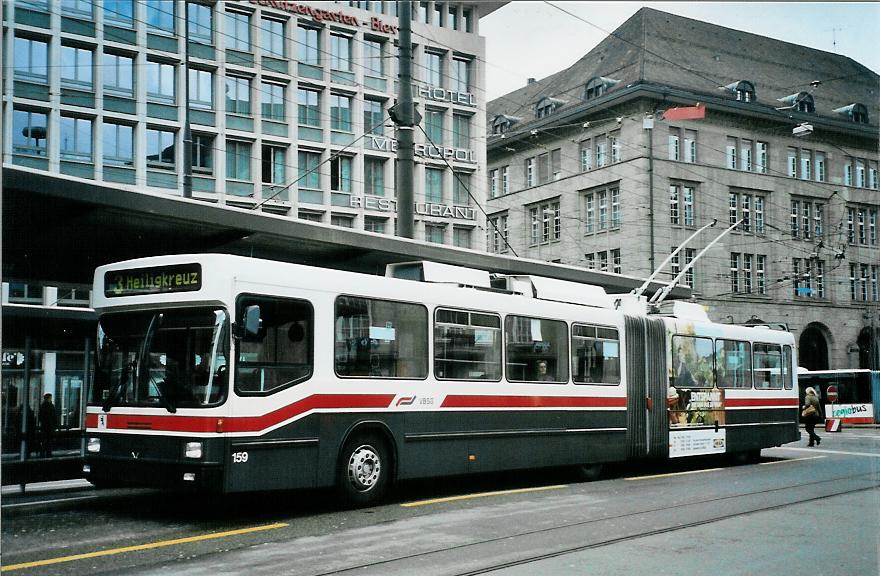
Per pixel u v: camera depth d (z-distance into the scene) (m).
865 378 42.31
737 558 8.45
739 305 46.69
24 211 13.43
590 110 48.91
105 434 10.52
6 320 14.87
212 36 42.22
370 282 11.70
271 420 10.23
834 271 46.44
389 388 11.75
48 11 38.41
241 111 43.31
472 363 13.10
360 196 46.88
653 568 7.95
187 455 9.78
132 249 16.38
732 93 46.47
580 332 15.26
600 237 49.22
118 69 40.06
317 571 7.61
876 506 12.07
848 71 46.75
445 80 49.06
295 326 10.66
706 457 21.17
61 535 9.24
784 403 20.47
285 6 44.03
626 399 16.06
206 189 42.22
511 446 13.59
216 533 9.42
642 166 46.03
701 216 46.84
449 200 49.34
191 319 10.17
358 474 11.35
